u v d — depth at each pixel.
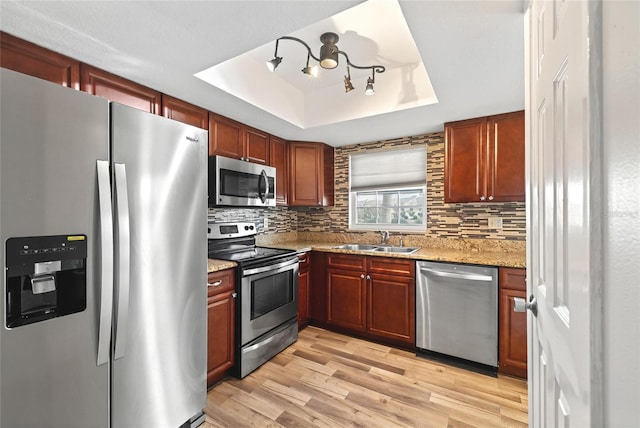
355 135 3.13
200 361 1.64
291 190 3.29
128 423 1.31
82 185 1.12
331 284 2.99
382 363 2.36
